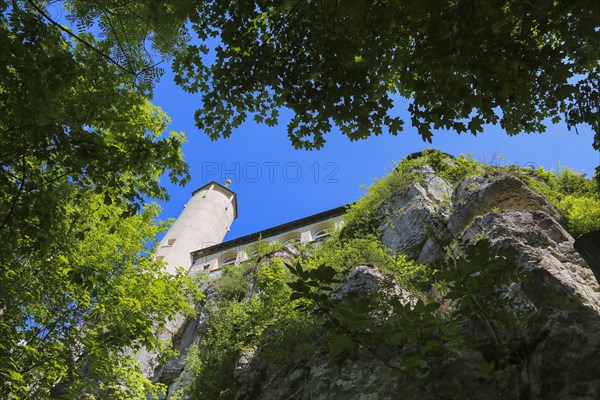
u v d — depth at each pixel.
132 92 8.80
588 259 4.48
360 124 7.03
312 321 9.52
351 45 6.82
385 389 4.18
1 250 7.72
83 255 12.42
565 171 19.30
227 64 7.45
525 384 3.07
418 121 6.56
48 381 10.98
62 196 8.34
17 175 7.89
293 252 22.81
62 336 11.43
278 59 7.28
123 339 11.40
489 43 6.07
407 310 3.02
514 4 5.89
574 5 5.60
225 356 13.29
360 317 3.01
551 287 4.02
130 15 7.30
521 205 14.95
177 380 17.17
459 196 18.03
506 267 3.53
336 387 4.80
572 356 3.05
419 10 6.39
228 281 22.95
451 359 3.52
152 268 14.88
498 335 3.29
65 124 7.79
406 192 20.92
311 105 7.21
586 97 6.34
